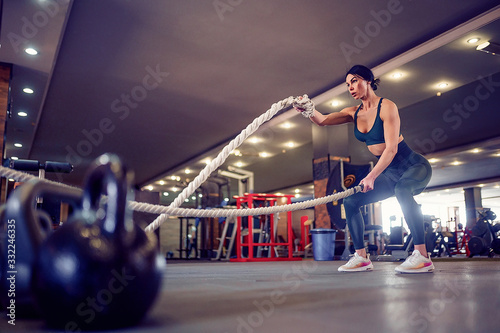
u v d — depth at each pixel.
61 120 10.68
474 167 15.54
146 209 1.77
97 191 0.74
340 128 10.76
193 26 6.30
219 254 8.95
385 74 7.93
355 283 1.71
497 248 9.46
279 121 10.36
